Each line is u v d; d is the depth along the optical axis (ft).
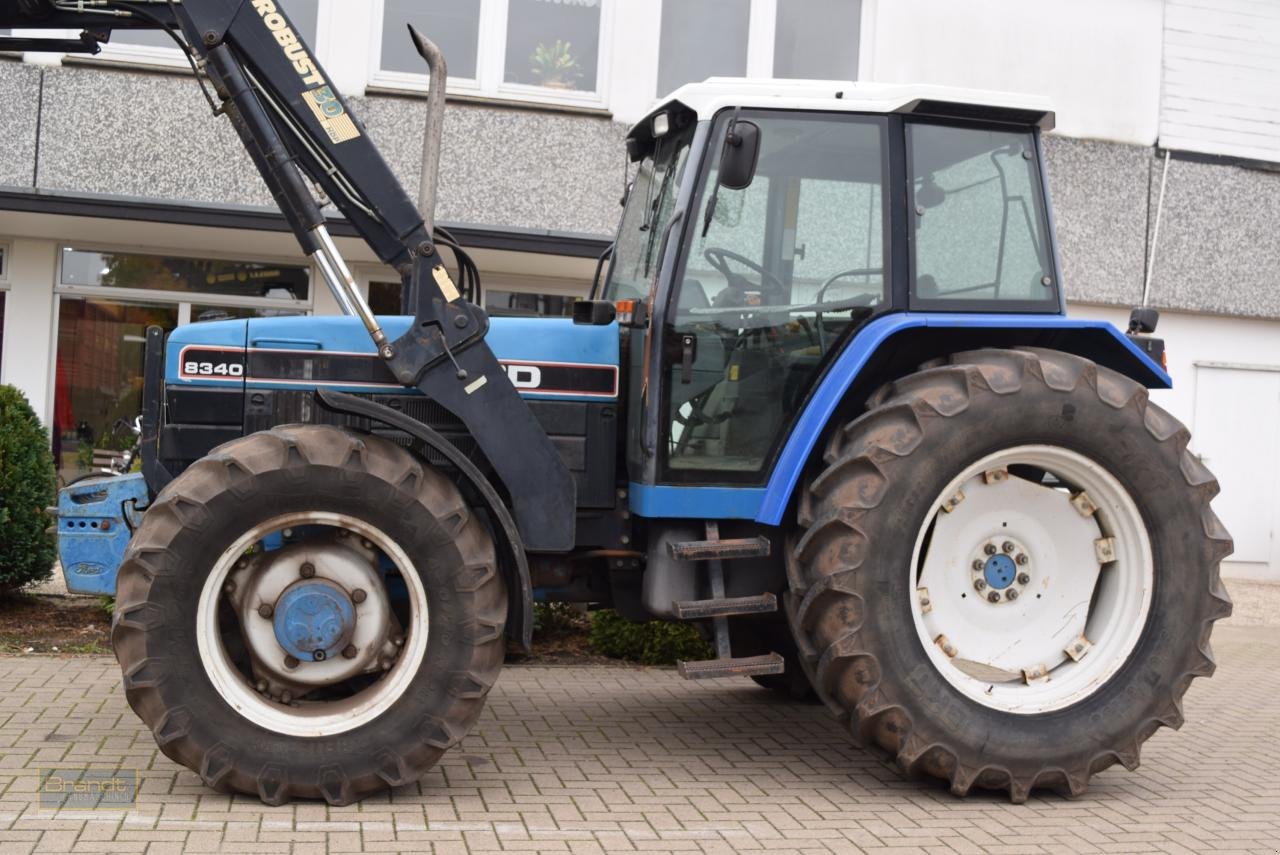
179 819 12.60
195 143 31.50
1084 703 14.93
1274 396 37.60
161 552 13.12
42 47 15.34
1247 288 36.50
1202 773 16.46
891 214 15.39
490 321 16.01
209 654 13.28
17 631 21.85
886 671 14.25
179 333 15.31
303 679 13.87
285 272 33.06
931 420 14.47
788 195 15.40
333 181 14.43
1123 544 15.43
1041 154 15.94
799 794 14.69
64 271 32.30
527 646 14.14
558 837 12.61
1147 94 35.58
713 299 15.26
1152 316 16.71
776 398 15.38
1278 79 36.35
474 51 32.86
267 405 15.25
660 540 15.39
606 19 33.22
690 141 15.64
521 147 32.81
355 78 32.12
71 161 31.12
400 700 13.57
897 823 13.64
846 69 34.30
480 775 14.93
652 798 14.24
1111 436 14.99
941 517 15.20
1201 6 35.76
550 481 14.52
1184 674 15.16
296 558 13.91
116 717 16.56
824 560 14.33
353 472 13.47
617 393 16.01
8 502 22.39
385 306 32.07
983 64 34.50
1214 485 15.39
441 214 32.63
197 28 14.01
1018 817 14.11
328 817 12.97
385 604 14.01
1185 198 35.94
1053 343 16.14
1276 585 37.04
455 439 15.43
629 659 22.90
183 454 15.21
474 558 13.75
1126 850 12.94
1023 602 15.51
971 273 15.62
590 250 31.19
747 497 15.25
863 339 14.96
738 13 33.88
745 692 20.56
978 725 14.47
